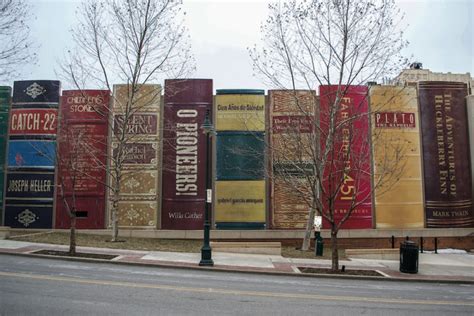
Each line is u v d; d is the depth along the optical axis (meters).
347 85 16.72
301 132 20.80
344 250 21.83
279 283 12.34
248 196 22.91
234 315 8.02
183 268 14.41
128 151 22.19
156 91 23.64
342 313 8.59
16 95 23.69
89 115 23.45
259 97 23.58
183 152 23.31
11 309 7.77
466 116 24.47
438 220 23.47
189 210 22.86
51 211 22.95
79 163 22.94
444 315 8.76
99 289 9.95
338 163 20.23
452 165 23.88
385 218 23.20
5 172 23.20
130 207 22.88
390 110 23.77
